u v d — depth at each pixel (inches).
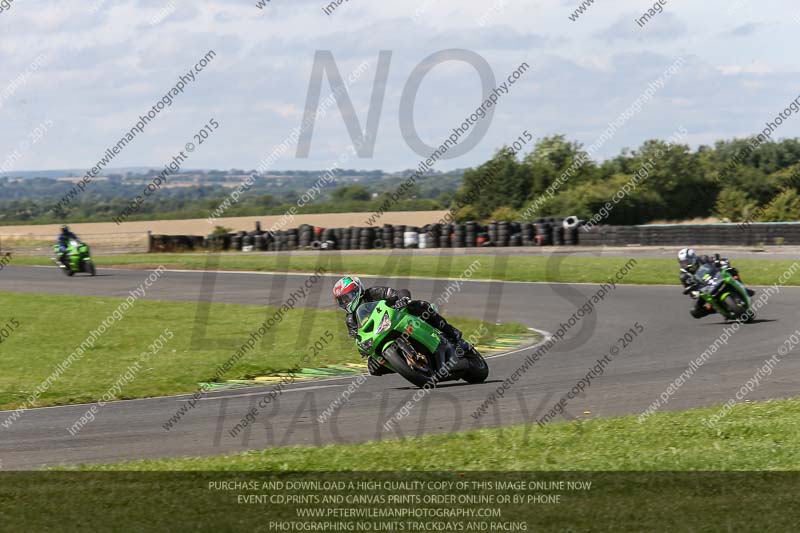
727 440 1063.0
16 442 1269.7
